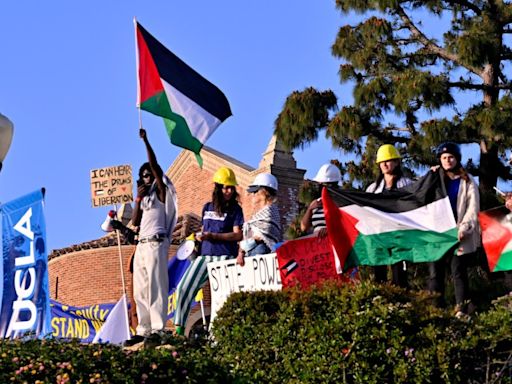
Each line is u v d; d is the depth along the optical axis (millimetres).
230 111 12477
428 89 20297
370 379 8578
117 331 10992
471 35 20453
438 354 8477
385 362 8656
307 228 11312
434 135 19938
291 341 9062
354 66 22141
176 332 11344
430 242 10508
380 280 10992
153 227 10977
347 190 11023
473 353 8539
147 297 10867
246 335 9328
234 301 9594
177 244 26344
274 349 9109
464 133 20188
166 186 11117
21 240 11461
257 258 11219
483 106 20703
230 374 8141
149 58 12070
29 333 9289
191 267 11586
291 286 9828
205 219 11680
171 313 13953
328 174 11352
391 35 22297
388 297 8992
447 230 10453
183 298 11461
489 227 10430
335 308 9047
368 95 21109
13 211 11594
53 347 7949
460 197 10523
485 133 19672
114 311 11094
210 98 12383
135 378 7590
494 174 20875
